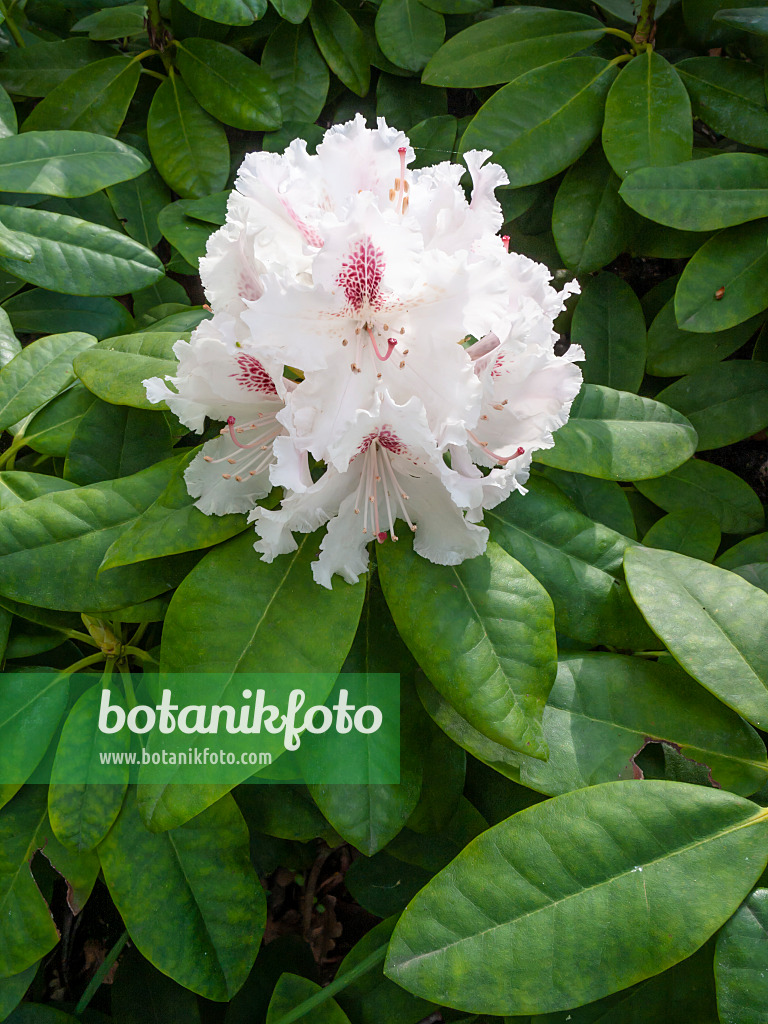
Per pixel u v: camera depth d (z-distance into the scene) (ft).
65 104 1.93
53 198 1.90
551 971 1.14
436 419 1.19
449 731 1.33
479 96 1.97
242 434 1.32
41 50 2.02
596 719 1.35
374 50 1.96
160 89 1.96
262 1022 1.52
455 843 1.48
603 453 1.53
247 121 1.89
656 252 1.83
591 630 1.43
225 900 1.36
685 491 1.83
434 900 1.17
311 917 1.86
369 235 1.12
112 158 1.74
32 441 1.57
